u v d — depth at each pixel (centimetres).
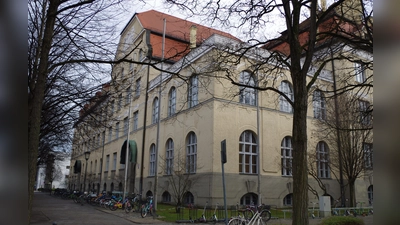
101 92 909
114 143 4453
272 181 2545
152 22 3466
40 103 535
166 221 1594
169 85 2975
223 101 2375
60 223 1487
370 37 954
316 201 2767
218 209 2027
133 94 1003
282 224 1470
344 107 2039
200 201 2298
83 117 1035
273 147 2628
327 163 2725
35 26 708
